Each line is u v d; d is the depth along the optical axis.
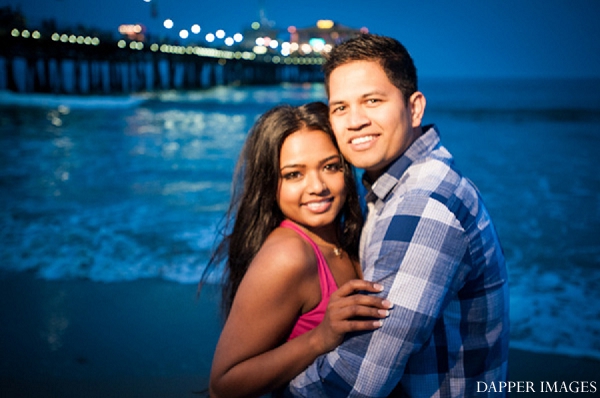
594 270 5.70
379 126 1.56
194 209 8.32
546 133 21.55
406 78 1.60
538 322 4.37
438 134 1.64
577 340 4.02
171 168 12.20
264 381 1.49
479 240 1.47
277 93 50.62
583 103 40.00
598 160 14.13
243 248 1.81
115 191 9.66
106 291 4.99
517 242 6.82
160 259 5.93
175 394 3.18
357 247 1.88
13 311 4.54
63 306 4.64
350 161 1.66
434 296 1.38
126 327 4.20
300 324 1.62
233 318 1.57
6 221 7.52
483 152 15.85
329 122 1.72
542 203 9.08
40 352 3.78
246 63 62.59
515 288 5.21
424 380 1.51
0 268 5.64
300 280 1.57
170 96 41.28
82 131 19.22
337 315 1.41
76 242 6.58
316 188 1.66
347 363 1.40
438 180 1.47
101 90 37.72
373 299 1.38
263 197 1.77
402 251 1.39
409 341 1.37
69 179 10.71
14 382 3.34
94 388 3.26
